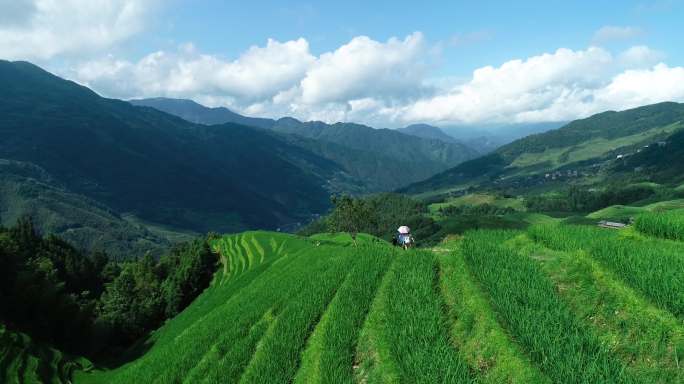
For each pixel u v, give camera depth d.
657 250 22.14
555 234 29.27
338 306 26.97
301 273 45.03
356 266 34.22
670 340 14.77
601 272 20.31
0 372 48.94
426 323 20.72
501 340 17.19
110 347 84.44
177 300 99.81
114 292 105.62
